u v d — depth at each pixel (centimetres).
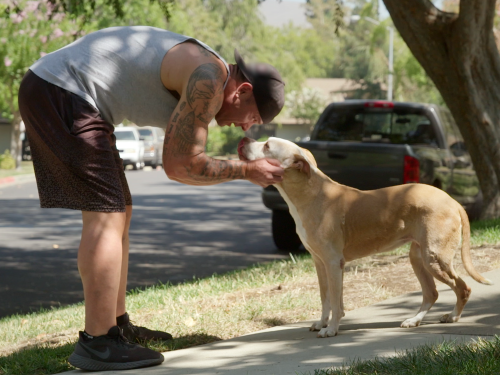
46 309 646
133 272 839
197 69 349
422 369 297
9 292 742
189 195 2027
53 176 364
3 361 402
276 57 5838
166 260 929
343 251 421
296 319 479
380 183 859
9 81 2783
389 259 683
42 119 356
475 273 412
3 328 550
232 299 557
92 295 356
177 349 415
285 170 408
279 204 943
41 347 442
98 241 355
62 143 352
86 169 351
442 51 910
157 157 3453
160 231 1238
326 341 388
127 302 590
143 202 1798
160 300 581
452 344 342
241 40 5372
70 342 455
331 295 405
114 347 356
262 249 1028
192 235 1186
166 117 373
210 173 365
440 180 923
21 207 1662
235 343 407
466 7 862
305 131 5925
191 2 5069
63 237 1163
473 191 1087
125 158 3139
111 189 357
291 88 5806
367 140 949
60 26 2541
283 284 600
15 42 2542
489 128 920
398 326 420
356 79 6850
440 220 404
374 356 339
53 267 888
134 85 361
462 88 913
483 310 441
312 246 414
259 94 373
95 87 359
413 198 409
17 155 3044
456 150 994
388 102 939
